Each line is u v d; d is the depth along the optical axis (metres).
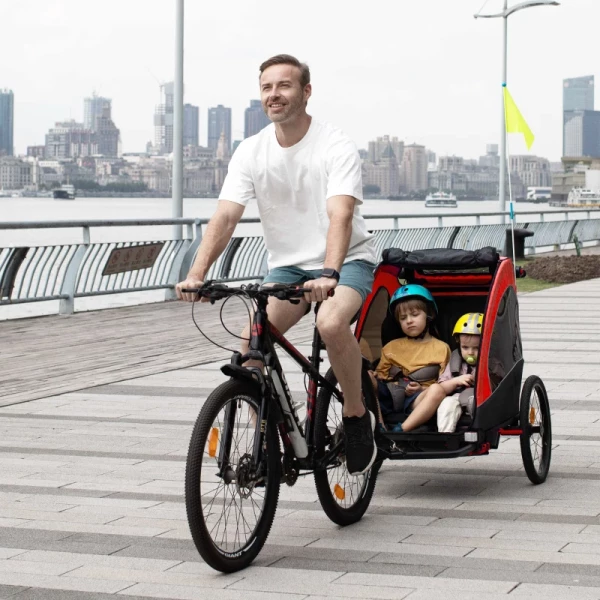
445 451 5.66
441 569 4.71
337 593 4.43
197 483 4.49
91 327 13.60
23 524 5.41
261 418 4.85
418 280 6.50
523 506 5.74
